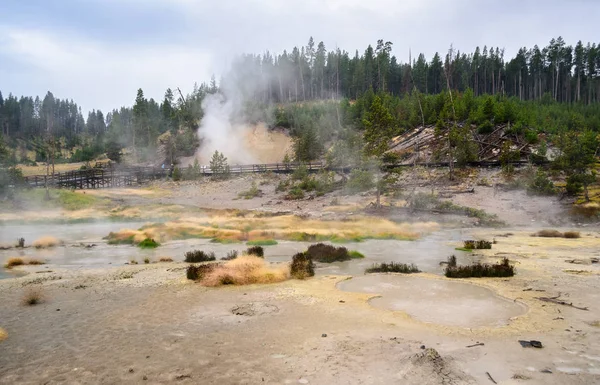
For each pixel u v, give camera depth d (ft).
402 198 141.18
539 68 381.81
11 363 22.35
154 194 184.75
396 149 207.72
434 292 37.47
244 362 21.93
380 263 54.70
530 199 128.47
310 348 23.63
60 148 412.16
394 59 416.05
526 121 200.64
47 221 120.16
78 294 37.78
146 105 345.51
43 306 33.76
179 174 213.05
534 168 151.33
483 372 20.13
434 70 386.32
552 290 37.50
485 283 40.88
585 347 23.35
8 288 40.40
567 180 128.88
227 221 108.17
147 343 25.03
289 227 97.86
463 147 170.19
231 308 32.50
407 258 59.21
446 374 19.74
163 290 39.04
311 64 462.60
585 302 33.24
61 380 20.18
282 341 24.93
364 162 144.25
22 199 147.23
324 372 20.47
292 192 165.78
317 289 38.78
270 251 66.74
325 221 107.04
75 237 89.86
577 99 358.23
